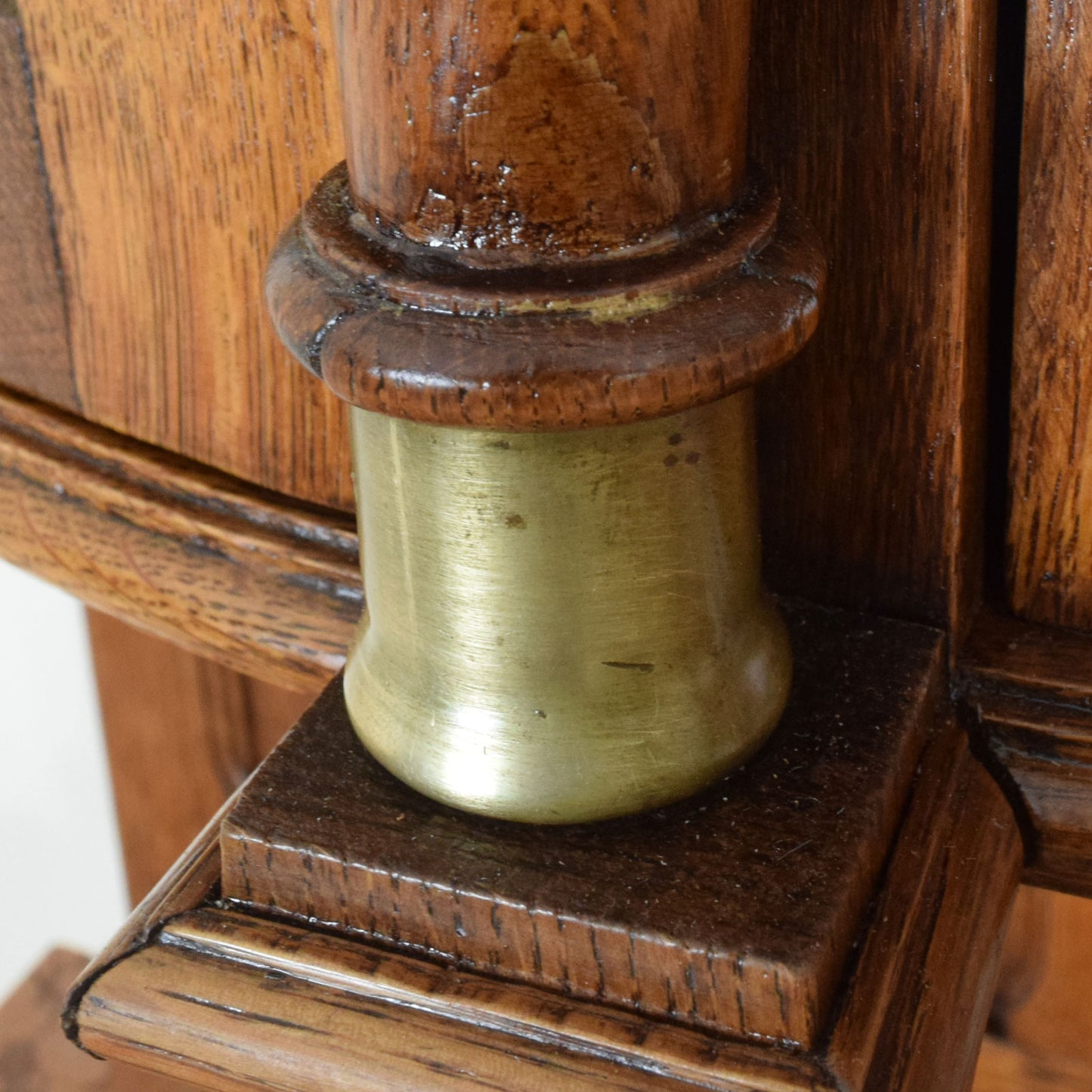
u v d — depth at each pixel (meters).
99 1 0.28
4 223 0.30
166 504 0.31
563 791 0.24
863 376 0.26
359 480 0.24
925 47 0.24
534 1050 0.24
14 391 0.32
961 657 0.27
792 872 0.24
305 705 0.38
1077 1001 0.34
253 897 0.25
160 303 0.30
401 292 0.22
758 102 0.25
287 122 0.27
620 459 0.23
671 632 0.24
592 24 0.21
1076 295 0.25
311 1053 0.24
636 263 0.22
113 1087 0.50
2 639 0.63
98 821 0.67
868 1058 0.23
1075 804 0.26
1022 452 0.26
